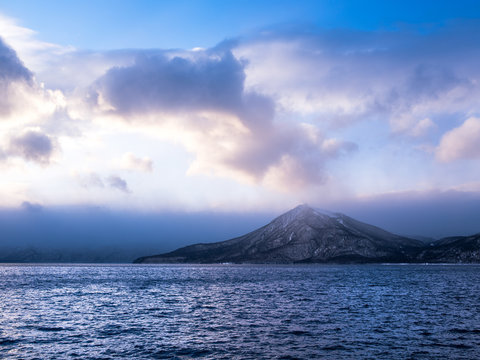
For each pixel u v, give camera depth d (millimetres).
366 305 78500
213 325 55781
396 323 56625
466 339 45625
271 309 73125
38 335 48688
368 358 37625
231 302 85562
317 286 135500
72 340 45812
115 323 57719
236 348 41750
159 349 41438
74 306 78438
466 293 105312
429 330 51125
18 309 73250
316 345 42875
